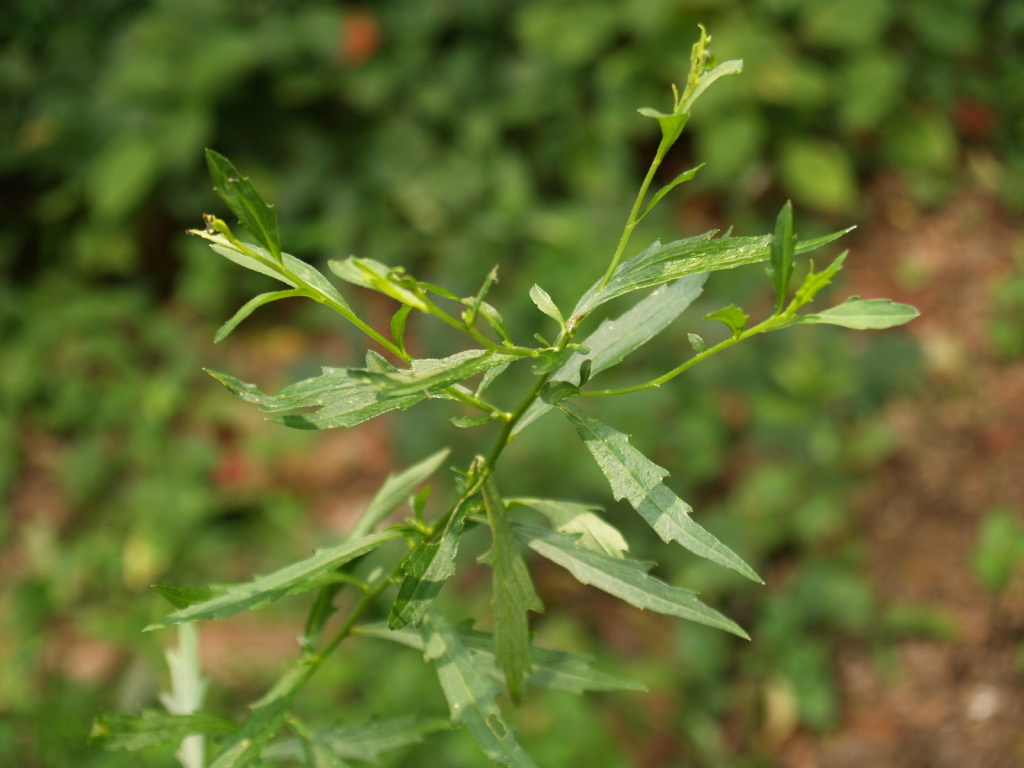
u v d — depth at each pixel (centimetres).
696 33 515
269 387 470
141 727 116
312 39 510
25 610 323
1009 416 421
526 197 492
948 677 346
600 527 112
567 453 364
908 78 556
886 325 80
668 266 94
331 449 439
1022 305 462
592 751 304
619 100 514
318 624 129
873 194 531
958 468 405
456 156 513
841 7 520
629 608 365
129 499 429
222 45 500
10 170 530
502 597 93
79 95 533
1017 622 352
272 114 526
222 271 503
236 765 113
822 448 393
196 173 520
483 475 100
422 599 95
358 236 507
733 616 365
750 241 92
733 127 503
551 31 512
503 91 520
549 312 95
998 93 568
